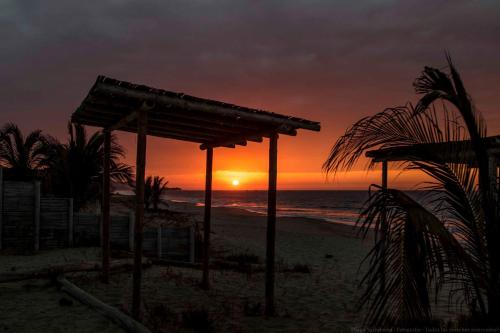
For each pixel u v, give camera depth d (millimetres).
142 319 5125
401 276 2898
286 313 6180
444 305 7027
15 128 14836
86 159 14312
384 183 7312
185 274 8852
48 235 10250
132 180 15406
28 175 14688
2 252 9367
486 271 3584
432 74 3750
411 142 3594
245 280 8812
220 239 15914
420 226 2848
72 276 7738
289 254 14586
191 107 5215
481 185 3670
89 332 4441
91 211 15461
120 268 8352
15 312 5180
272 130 6137
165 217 20219
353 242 19859
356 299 7449
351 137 3643
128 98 4938
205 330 4961
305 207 76188
